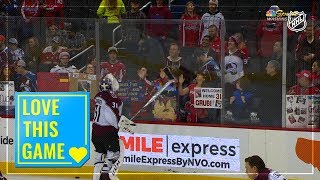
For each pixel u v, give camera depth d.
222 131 17.75
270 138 17.42
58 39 18.48
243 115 17.73
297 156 17.28
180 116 18.16
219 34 17.78
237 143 17.66
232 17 20.80
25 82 18.61
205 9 20.78
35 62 18.58
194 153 17.97
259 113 17.62
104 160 18.11
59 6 20.91
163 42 18.12
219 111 17.91
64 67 18.47
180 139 18.03
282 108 17.45
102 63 18.31
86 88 18.36
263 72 17.55
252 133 17.55
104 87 18.22
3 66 18.70
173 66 18.11
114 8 19.89
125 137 18.17
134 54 18.22
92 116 18.30
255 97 17.64
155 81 18.22
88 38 18.38
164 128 18.08
